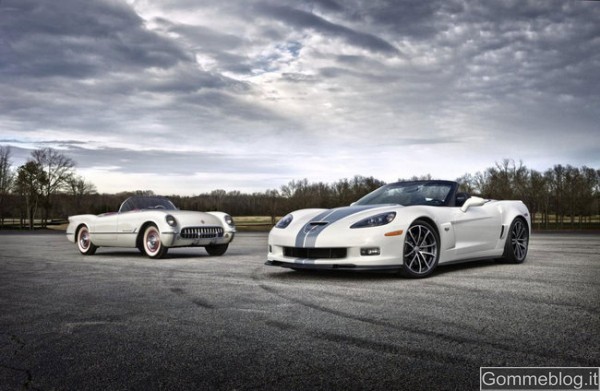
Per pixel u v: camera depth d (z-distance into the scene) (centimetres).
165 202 877
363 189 4491
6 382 197
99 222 855
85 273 557
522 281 443
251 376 200
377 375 200
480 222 558
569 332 262
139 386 191
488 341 246
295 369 208
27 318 313
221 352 233
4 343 254
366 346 240
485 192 4078
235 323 291
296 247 490
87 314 323
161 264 661
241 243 1223
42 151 4728
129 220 808
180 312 325
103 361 222
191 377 200
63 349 242
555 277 468
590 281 440
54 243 1402
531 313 307
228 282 463
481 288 405
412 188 593
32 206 4716
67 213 4966
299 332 268
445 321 288
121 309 338
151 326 287
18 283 474
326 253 479
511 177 4109
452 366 210
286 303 350
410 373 202
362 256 458
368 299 361
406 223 472
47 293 411
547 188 4109
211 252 848
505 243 594
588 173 4112
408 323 285
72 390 188
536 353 227
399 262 464
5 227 4756
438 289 403
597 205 4162
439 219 508
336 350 234
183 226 765
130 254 909
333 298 367
